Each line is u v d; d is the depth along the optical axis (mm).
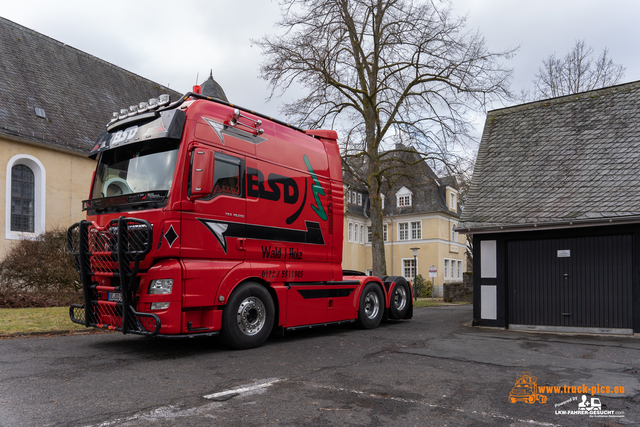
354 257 40844
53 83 21688
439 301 26594
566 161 11422
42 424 3471
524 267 10305
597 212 9406
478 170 12453
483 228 10289
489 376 5293
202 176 5992
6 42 20828
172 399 4156
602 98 12633
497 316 10398
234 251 6723
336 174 8984
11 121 17891
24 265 12961
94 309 6621
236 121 6965
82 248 6602
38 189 18672
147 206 6105
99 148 7016
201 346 7008
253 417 3713
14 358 5797
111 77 25906
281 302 7445
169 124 6148
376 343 7613
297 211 7906
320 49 16031
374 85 17562
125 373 5117
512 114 13812
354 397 4332
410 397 4367
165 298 5902
